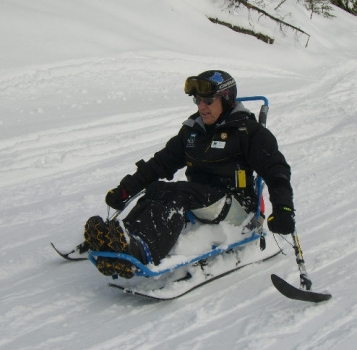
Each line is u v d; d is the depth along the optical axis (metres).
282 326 2.55
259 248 3.34
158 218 2.82
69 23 11.53
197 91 3.02
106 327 2.66
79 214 4.46
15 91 8.88
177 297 2.91
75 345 2.50
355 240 3.66
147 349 2.45
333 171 5.29
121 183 3.21
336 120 7.38
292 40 16.23
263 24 16.41
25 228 4.18
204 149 3.09
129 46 11.65
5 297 3.02
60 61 10.10
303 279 2.80
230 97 3.06
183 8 14.79
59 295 3.04
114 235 2.67
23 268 3.44
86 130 6.98
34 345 2.50
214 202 3.02
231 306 2.83
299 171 5.37
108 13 13.01
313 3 19.55
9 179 5.46
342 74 13.57
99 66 10.33
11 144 6.50
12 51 10.01
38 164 5.82
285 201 2.72
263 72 12.70
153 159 3.27
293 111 7.89
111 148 6.48
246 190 3.18
